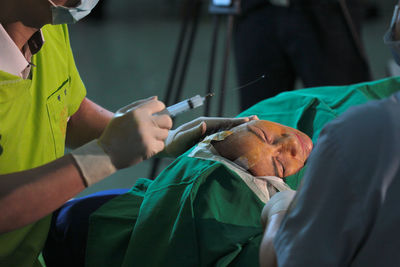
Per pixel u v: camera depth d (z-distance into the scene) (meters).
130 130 0.89
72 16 0.95
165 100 2.50
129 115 0.90
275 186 1.23
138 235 1.14
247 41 2.38
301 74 2.34
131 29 6.55
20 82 0.95
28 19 0.96
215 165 1.19
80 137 1.41
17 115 0.98
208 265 1.06
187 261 1.07
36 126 1.08
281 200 0.82
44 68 1.11
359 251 0.67
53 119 1.13
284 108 1.56
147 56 5.19
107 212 1.23
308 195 0.68
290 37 2.30
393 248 0.66
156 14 7.53
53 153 1.14
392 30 0.88
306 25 2.27
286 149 1.28
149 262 1.11
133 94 4.03
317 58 2.28
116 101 3.87
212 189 1.16
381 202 0.65
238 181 1.19
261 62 2.37
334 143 0.67
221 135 1.28
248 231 1.10
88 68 4.77
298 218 0.68
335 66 2.29
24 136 1.06
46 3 0.93
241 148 1.26
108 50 5.47
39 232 1.11
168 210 1.16
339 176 0.66
